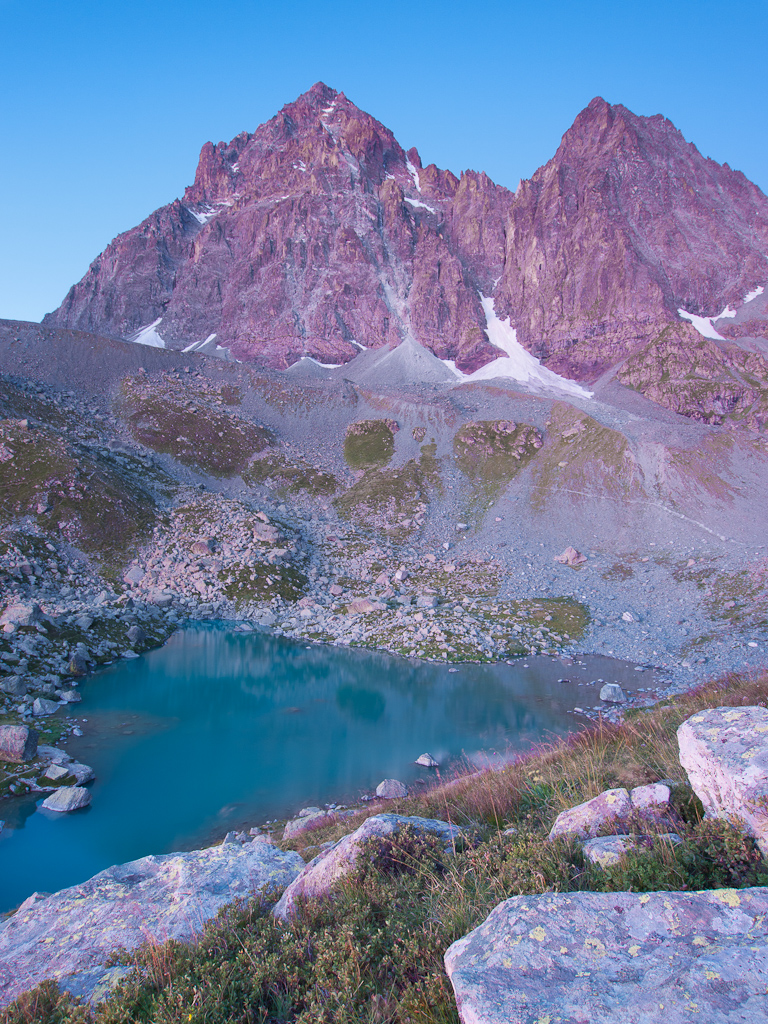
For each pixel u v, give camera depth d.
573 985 3.96
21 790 27.28
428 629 60.69
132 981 5.96
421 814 11.88
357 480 130.88
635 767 10.20
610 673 49.59
